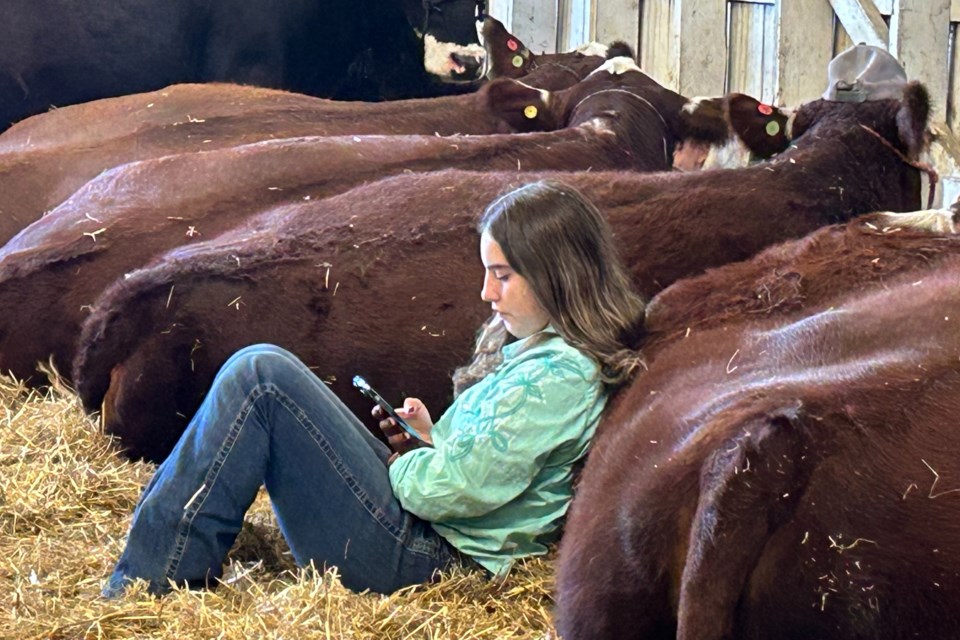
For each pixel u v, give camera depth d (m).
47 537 3.86
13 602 3.30
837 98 4.98
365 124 6.72
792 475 2.47
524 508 3.36
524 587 3.32
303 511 3.40
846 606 2.46
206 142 6.44
